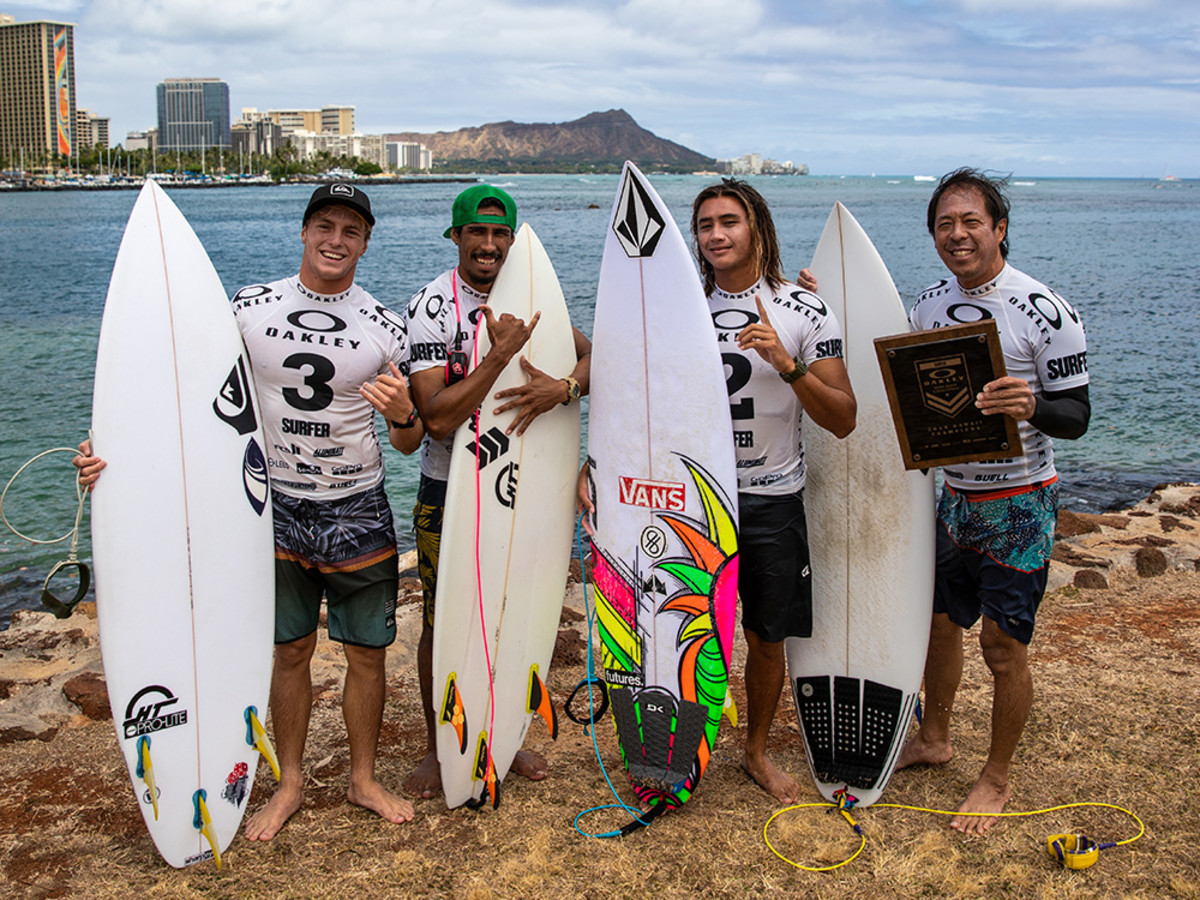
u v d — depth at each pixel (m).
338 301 2.91
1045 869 2.76
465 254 3.02
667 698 3.11
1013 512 2.95
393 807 3.03
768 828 2.97
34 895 2.66
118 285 2.77
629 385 3.16
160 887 2.70
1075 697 3.81
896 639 3.24
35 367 13.64
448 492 2.98
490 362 2.85
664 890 2.67
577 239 39.91
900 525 3.26
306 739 3.36
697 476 3.06
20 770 3.36
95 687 3.86
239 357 2.91
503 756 3.20
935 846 2.88
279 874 2.75
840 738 3.25
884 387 3.19
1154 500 6.93
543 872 2.74
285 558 2.99
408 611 4.84
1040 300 2.91
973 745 3.53
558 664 4.32
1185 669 4.06
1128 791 3.15
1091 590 5.05
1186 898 2.62
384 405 2.75
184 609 2.82
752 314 3.04
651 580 3.14
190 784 2.83
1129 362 13.96
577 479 3.37
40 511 8.00
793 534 3.05
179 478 2.82
